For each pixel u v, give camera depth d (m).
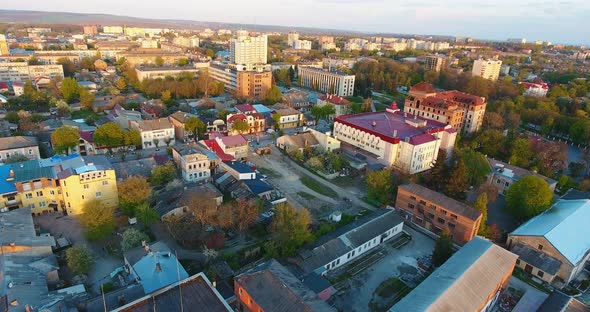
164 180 114.25
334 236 87.19
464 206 93.44
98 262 80.62
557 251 82.81
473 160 128.75
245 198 103.06
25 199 93.94
